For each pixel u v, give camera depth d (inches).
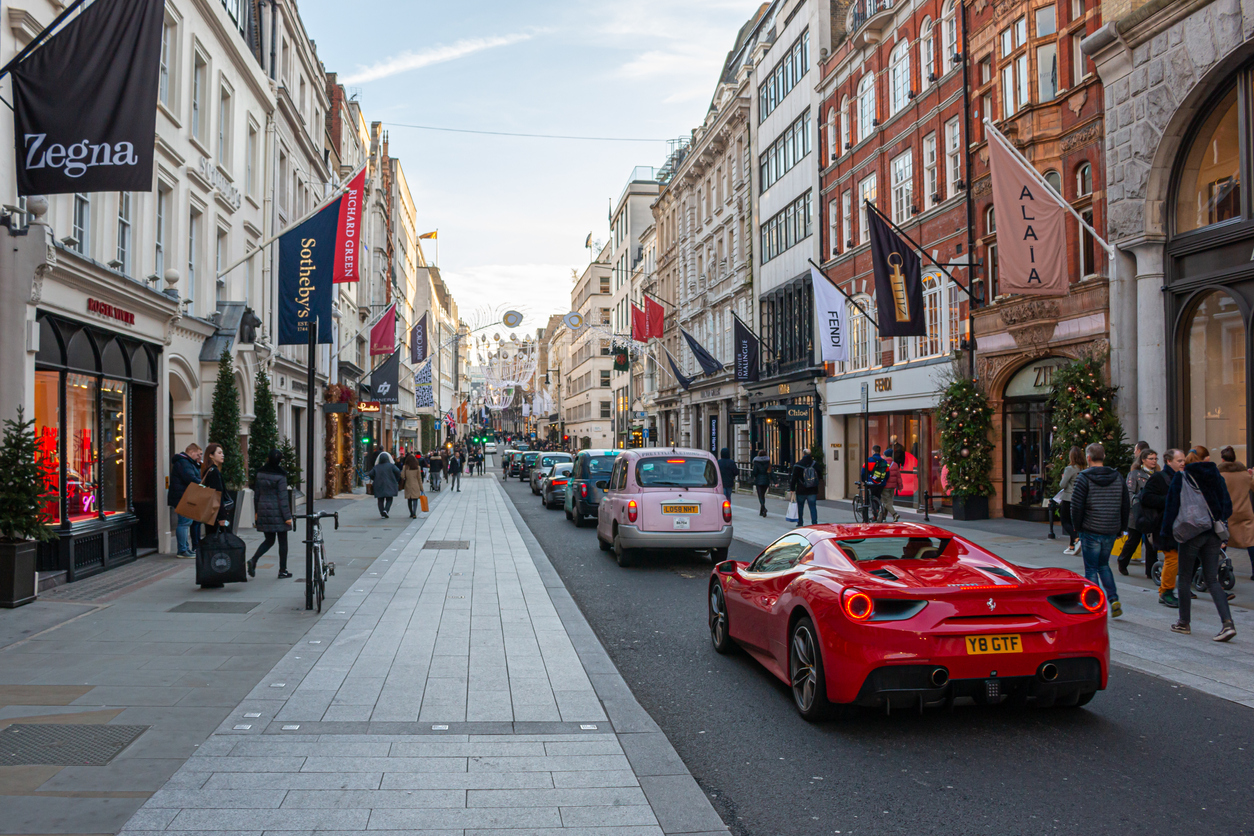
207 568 426.3
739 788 189.0
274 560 550.3
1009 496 797.2
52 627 337.1
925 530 270.7
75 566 457.4
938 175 891.4
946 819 171.5
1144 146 586.6
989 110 813.9
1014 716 239.6
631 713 234.1
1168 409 578.6
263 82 880.3
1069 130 686.5
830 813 175.2
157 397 581.6
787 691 269.0
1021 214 619.2
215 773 184.7
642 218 2640.3
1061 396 631.8
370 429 1790.1
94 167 359.3
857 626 214.5
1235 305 534.9
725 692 267.4
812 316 1229.7
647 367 2384.4
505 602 404.2
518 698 246.5
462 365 4808.1
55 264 411.2
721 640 317.4
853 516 832.3
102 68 362.6
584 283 3526.1
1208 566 331.9
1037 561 529.3
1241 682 273.4
